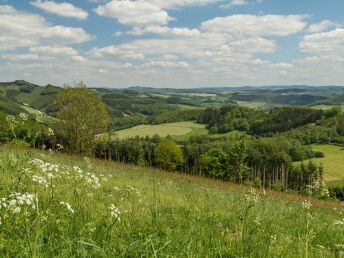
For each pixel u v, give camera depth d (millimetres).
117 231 5535
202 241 5883
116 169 31016
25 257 4016
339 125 171000
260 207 13391
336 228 11477
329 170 109438
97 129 50031
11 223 4754
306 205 10367
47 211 5262
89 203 6730
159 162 100125
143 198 11719
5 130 8164
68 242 4430
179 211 10805
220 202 14930
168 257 4805
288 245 7438
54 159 18609
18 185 6352
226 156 78000
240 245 5828
